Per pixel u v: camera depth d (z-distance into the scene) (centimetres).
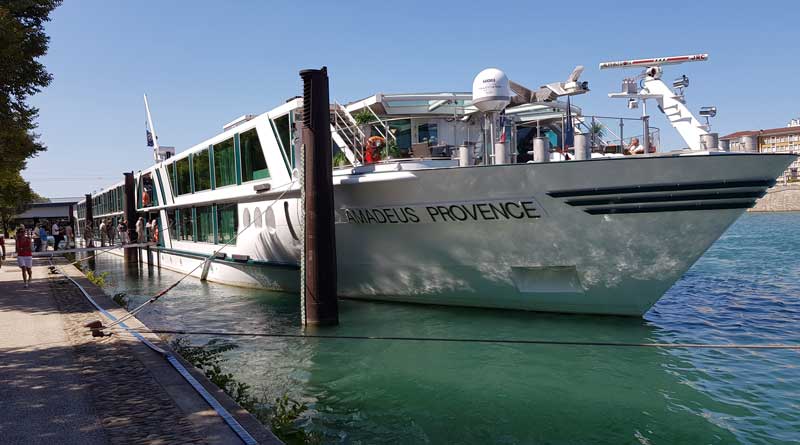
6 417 527
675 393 704
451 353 902
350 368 840
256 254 1606
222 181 1777
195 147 2008
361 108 1317
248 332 1100
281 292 1620
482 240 1072
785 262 2059
